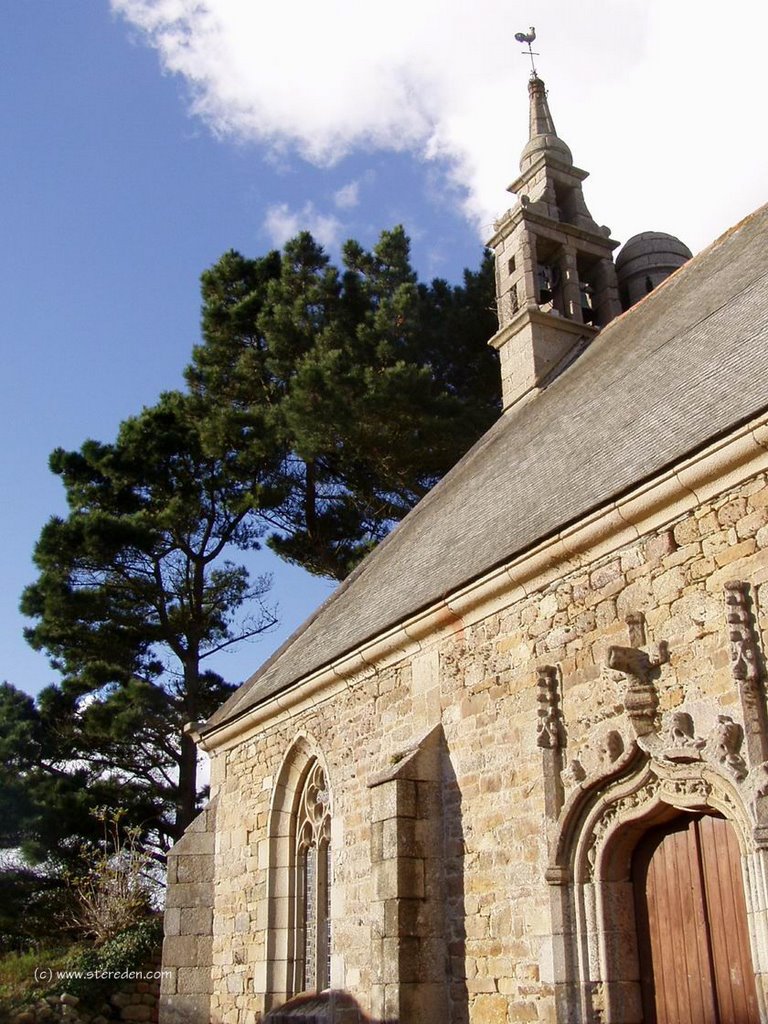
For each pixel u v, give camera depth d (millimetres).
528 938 8117
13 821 22250
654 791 7348
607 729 7762
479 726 9211
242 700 14773
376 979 9000
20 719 24344
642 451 8703
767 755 6461
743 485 7086
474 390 24938
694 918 7234
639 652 7500
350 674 11297
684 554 7434
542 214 17438
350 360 23594
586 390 12828
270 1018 11594
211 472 25891
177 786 24125
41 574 24469
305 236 26453
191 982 13461
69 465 26047
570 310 16969
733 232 13328
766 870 6227
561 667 8359
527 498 10516
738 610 6789
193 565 25703
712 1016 6961
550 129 18734
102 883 20344
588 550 8258
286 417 23031
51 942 21406
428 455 22469
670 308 12789
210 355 25922
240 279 27344
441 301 25875
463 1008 8695
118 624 24531
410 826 9258
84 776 24188
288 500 25219
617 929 7602
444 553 11461
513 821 8547
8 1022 15180
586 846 7816
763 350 8359
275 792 12703
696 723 7020
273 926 12180
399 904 8961
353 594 14164
